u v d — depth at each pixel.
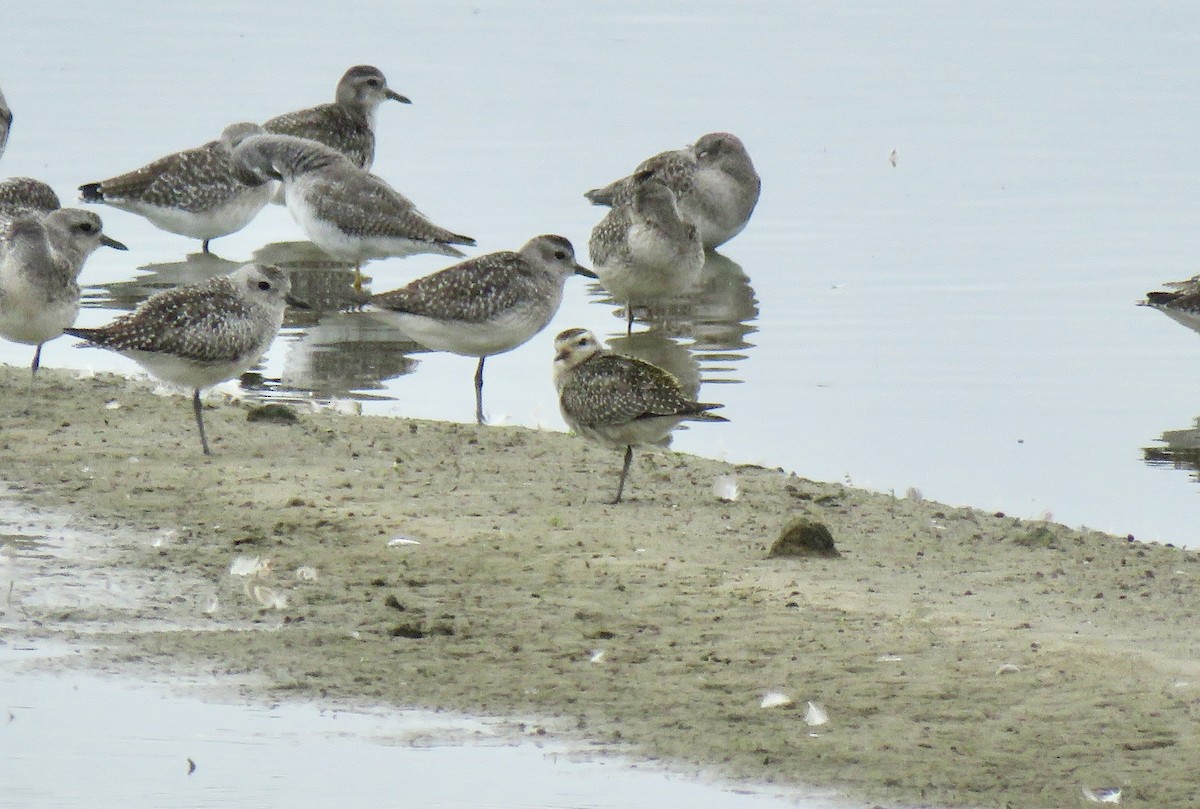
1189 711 9.84
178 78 33.25
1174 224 25.31
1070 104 31.94
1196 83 33.19
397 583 12.04
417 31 37.88
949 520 14.02
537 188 26.95
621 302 23.11
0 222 19.20
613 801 8.91
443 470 15.00
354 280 23.77
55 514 13.43
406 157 28.75
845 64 34.97
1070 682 10.27
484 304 18.16
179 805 8.88
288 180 24.14
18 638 10.93
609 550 12.85
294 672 10.52
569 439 16.23
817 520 13.16
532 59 35.31
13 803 8.90
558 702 10.12
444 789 9.05
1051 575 12.44
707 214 25.73
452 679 10.44
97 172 26.94
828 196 27.27
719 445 17.02
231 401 17.34
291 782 9.12
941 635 11.07
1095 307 21.94
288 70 34.03
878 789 9.01
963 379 19.34
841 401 18.58
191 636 11.05
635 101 32.16
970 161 28.72
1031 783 9.04
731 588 12.00
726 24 38.59
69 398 17.09
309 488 14.31
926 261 24.06
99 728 9.75
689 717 9.89
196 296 15.35
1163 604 11.75
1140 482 16.19
